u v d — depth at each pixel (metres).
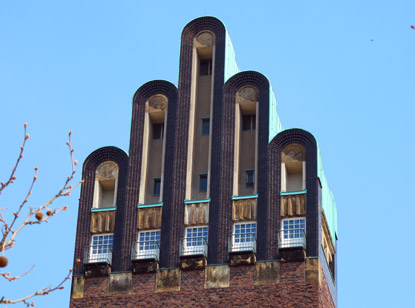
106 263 50.91
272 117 54.34
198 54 57.12
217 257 49.75
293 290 48.00
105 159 54.59
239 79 55.03
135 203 52.72
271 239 49.62
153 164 54.38
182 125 54.47
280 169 51.78
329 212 55.66
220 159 52.62
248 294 48.34
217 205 51.22
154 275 50.19
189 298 49.00
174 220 51.44
